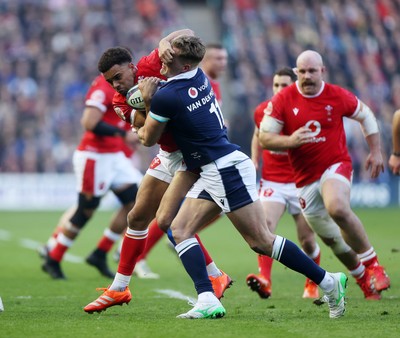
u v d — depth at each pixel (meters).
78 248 55.31
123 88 25.52
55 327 23.20
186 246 24.73
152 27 110.62
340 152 30.20
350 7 117.19
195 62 24.08
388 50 113.94
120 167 40.19
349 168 30.31
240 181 24.31
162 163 26.05
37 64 99.38
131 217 26.23
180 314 25.94
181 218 24.92
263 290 31.14
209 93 24.62
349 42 113.56
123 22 108.62
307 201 30.66
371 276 30.19
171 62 23.95
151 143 24.28
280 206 33.12
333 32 114.44
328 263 42.75
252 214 24.34
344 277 24.84
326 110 30.06
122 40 106.69
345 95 30.28
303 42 112.56
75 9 108.25
